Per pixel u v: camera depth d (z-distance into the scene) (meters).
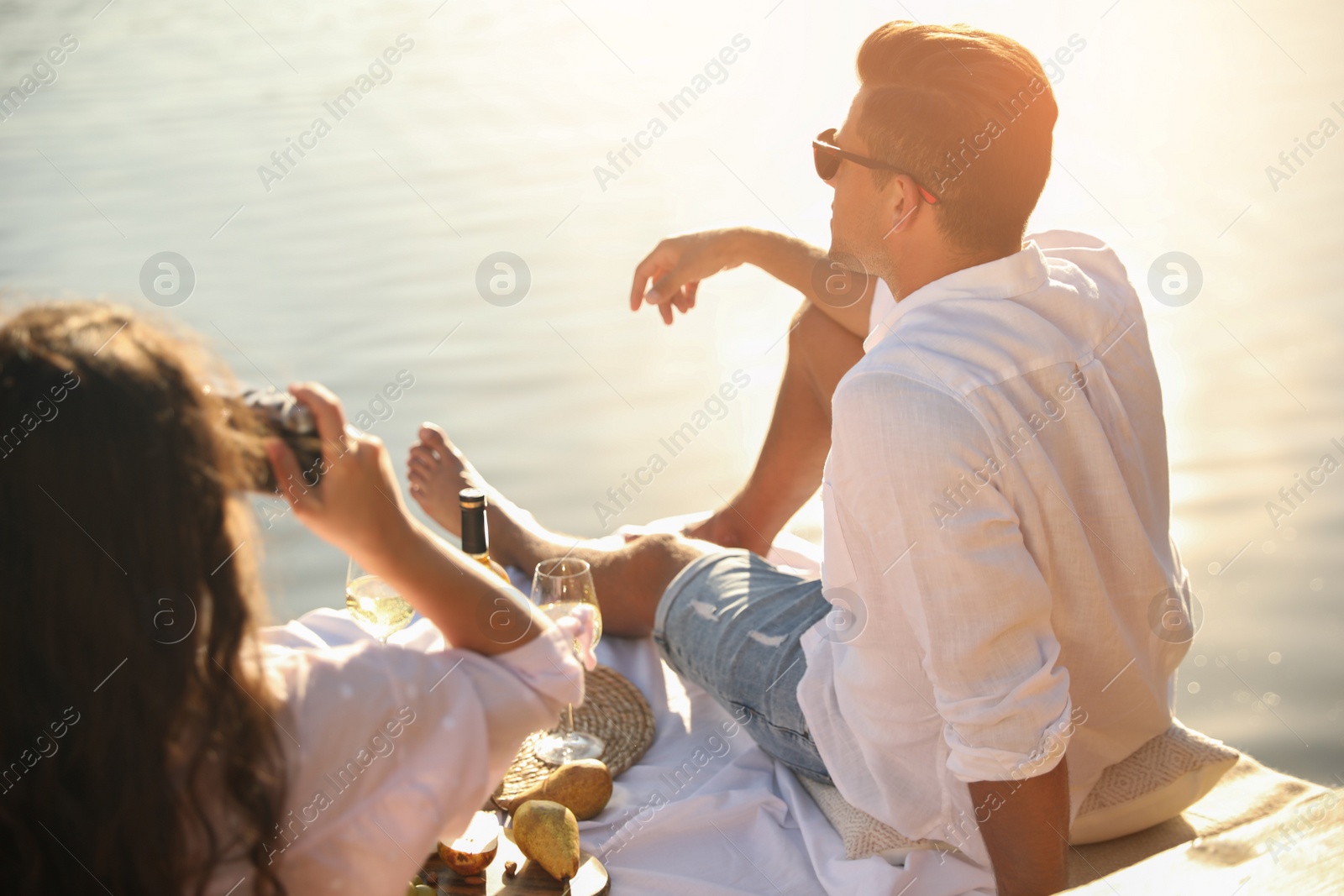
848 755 1.69
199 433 0.95
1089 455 1.50
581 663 1.57
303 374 4.88
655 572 2.21
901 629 1.54
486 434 4.39
